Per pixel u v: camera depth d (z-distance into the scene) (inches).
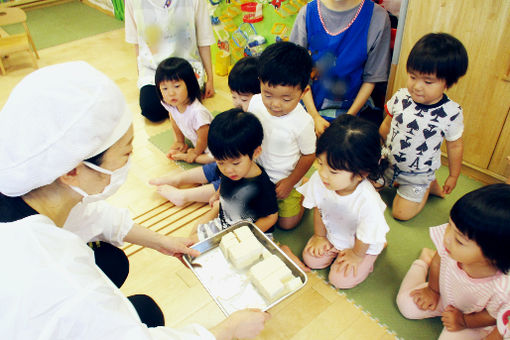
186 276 52.9
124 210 43.7
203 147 72.9
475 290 38.0
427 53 47.2
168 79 64.8
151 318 39.2
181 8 82.9
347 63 70.3
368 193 44.3
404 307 46.7
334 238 51.6
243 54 100.7
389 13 71.9
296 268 45.6
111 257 42.2
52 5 162.9
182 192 63.6
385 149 61.0
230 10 97.6
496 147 61.5
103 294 22.8
